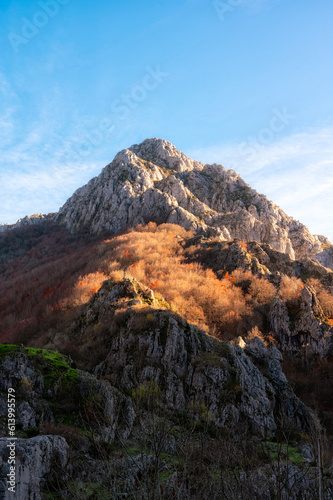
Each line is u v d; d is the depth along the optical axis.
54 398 22.95
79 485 15.10
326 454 15.36
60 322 76.19
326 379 72.00
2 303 131.38
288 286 111.94
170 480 12.50
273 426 35.81
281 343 89.94
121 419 22.12
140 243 139.38
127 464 13.12
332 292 117.50
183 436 14.42
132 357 40.72
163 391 36.09
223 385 38.34
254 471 13.82
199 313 88.88
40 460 16.02
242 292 109.56
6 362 22.80
